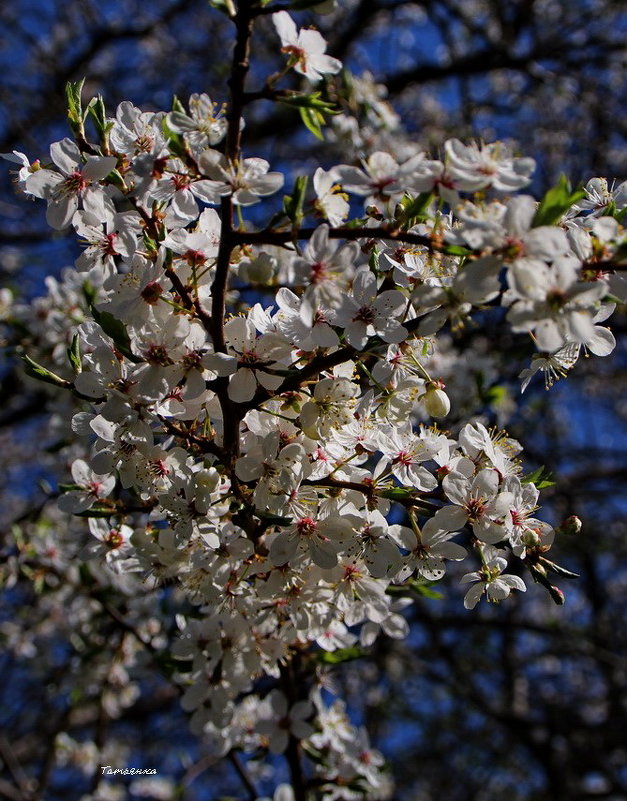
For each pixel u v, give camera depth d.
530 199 2.09
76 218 2.59
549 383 2.80
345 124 6.68
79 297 4.51
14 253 9.09
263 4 2.29
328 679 3.97
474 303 2.24
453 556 2.67
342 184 2.30
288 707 3.63
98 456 2.65
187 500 2.57
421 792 10.51
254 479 2.57
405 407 2.72
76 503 2.96
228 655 3.07
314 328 2.46
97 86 10.59
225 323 2.56
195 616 3.30
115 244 2.66
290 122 9.28
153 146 2.60
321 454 2.69
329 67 2.51
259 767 6.05
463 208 2.19
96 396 2.55
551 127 9.73
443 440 2.78
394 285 2.67
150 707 9.25
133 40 11.16
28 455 10.13
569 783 10.36
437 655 9.75
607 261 2.22
